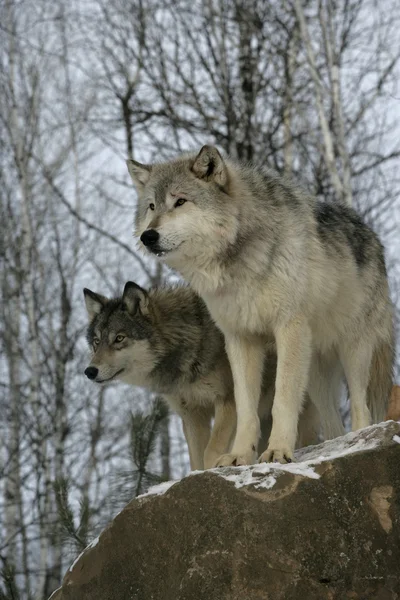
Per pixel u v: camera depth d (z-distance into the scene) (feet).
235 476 25.76
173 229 32.35
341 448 27.73
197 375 41.22
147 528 26.13
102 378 42.37
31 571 61.21
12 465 74.95
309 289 34.22
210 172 33.27
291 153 80.28
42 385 84.33
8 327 85.40
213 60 87.61
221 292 33.73
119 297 46.39
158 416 43.80
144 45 88.84
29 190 90.43
